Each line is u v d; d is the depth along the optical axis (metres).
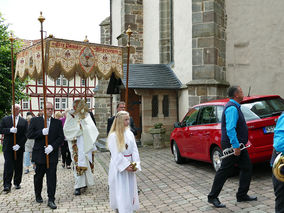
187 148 7.42
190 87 10.66
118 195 3.78
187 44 11.96
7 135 6.39
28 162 8.56
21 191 6.27
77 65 5.98
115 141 3.83
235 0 10.71
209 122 6.61
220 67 10.66
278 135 2.62
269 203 4.28
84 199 5.48
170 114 12.55
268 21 10.02
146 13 15.33
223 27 10.88
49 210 4.86
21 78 6.61
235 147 4.11
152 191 5.73
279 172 2.66
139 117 13.62
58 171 8.59
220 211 4.19
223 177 4.30
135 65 13.48
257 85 10.21
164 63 14.12
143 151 11.09
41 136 5.22
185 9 12.05
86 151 5.94
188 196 5.14
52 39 5.61
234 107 4.25
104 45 6.41
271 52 9.97
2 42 15.98
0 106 16.77
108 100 17.89
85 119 6.15
